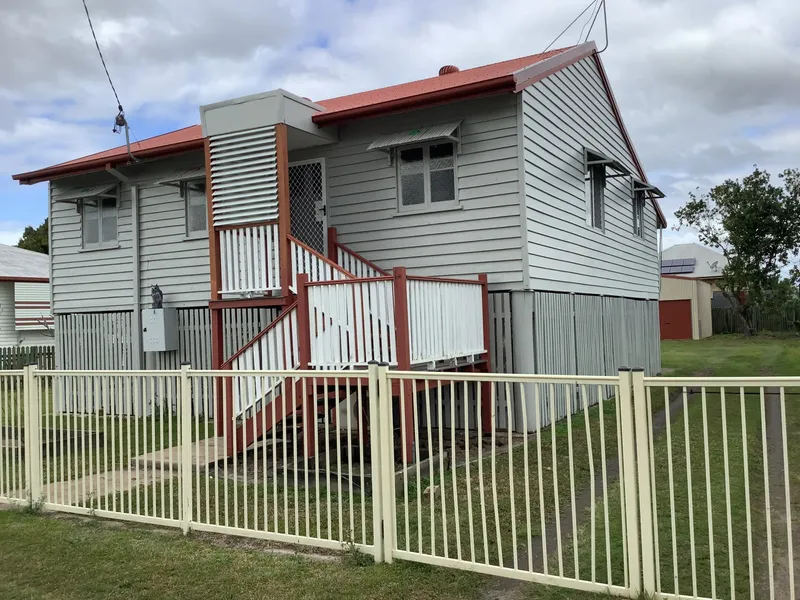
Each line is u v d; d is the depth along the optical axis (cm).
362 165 1066
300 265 895
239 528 511
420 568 441
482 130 977
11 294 2375
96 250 1342
